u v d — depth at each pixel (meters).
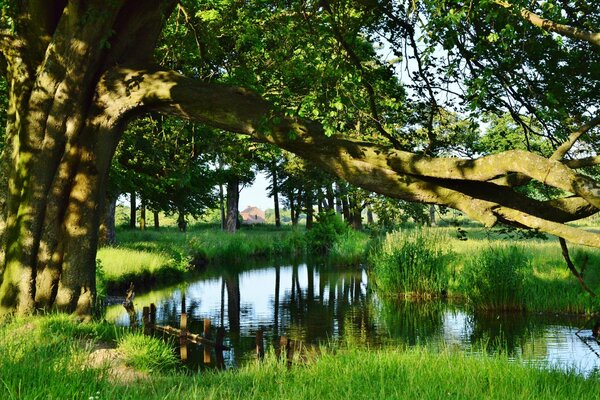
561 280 19.59
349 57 10.27
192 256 33.72
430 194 9.86
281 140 10.93
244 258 39.03
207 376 8.45
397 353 9.88
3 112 20.41
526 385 7.44
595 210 9.47
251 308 19.95
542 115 8.65
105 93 12.53
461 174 9.27
